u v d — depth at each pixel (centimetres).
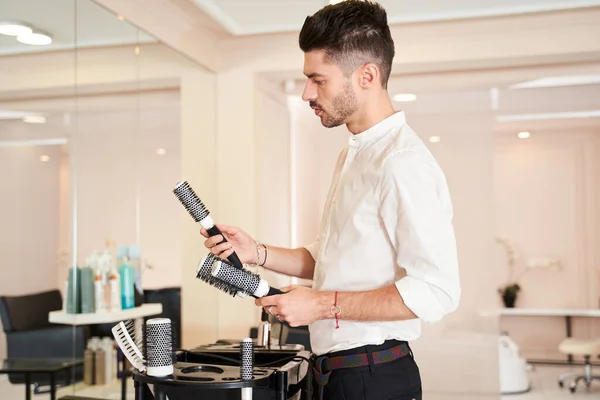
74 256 293
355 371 153
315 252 187
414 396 156
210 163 400
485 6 349
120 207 328
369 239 152
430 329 471
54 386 276
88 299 302
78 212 296
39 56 265
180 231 375
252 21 368
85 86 298
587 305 659
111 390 316
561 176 670
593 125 637
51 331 274
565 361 654
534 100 538
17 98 254
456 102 480
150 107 352
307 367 198
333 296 148
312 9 350
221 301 402
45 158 272
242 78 401
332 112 157
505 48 372
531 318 673
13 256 254
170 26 354
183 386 161
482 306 471
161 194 360
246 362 165
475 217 477
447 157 481
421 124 486
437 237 144
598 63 400
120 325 176
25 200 260
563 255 668
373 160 154
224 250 160
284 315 147
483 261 474
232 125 401
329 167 470
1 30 247
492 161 475
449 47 378
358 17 153
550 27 367
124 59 323
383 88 158
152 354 167
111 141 318
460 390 464
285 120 467
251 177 398
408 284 142
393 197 146
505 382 534
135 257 339
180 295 373
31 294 264
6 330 250
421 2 342
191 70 383
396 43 383
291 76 413
